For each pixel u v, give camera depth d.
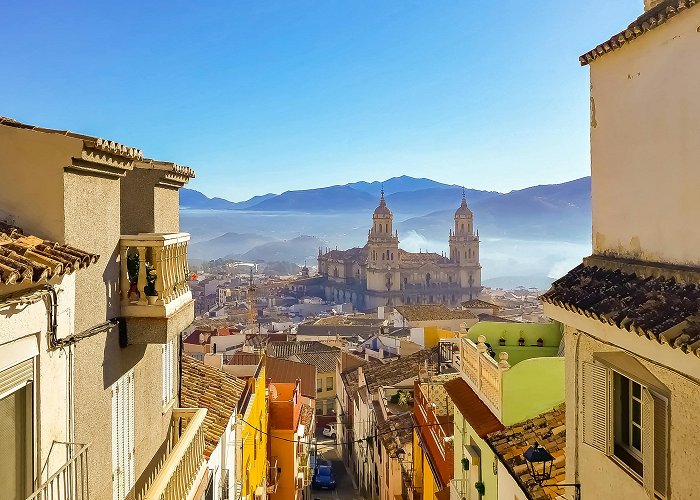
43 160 7.75
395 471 35.19
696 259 6.99
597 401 8.27
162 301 9.59
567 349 9.23
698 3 6.81
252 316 89.12
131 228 12.19
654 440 7.04
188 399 18.36
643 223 8.12
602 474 8.27
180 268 10.54
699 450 6.21
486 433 13.73
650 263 7.94
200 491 12.98
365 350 77.69
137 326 9.58
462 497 17.08
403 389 42.78
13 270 6.11
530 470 10.96
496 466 13.72
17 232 7.49
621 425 8.04
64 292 7.54
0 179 7.77
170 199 13.57
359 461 53.06
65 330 7.57
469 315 72.81
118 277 9.48
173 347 14.23
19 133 7.75
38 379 7.04
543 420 13.04
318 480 53.41
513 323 19.78
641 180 8.16
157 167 12.41
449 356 33.94
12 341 6.56
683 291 6.96
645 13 8.37
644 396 7.21
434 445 23.47
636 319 6.89
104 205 8.98
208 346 64.88
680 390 6.52
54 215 7.78
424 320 72.38
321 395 77.88
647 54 7.96
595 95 9.45
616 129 8.80
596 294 8.17
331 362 79.69
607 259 9.06
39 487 6.64
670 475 6.73
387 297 179.75
